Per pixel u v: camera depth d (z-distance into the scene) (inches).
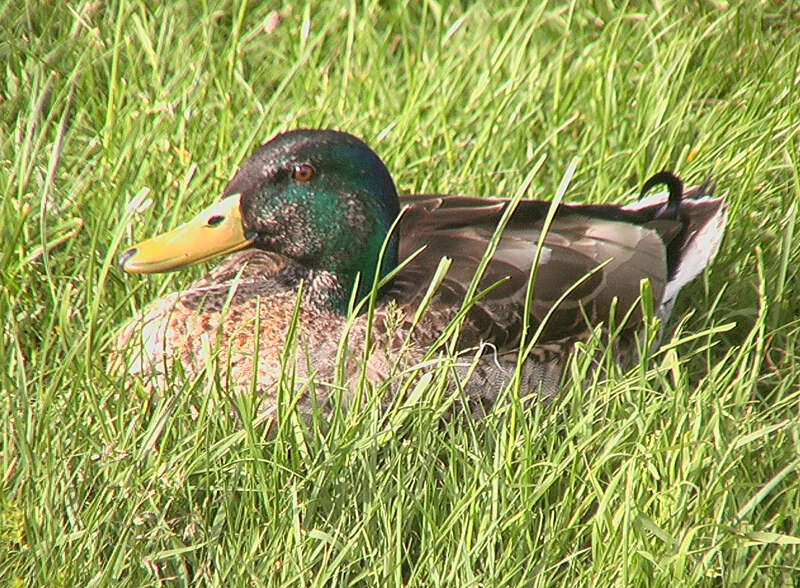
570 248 390.3
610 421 327.6
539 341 377.7
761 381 368.5
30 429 321.1
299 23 529.7
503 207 398.3
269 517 309.7
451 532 309.6
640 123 470.6
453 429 330.6
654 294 396.8
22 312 383.2
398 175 442.3
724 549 310.5
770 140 453.4
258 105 468.4
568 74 499.8
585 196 451.8
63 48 484.1
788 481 329.7
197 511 311.9
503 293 374.3
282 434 319.0
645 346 347.3
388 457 324.2
